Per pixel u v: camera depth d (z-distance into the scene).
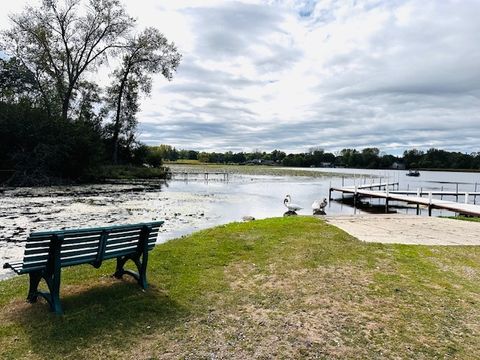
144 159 55.56
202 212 19.19
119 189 31.56
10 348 3.96
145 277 5.86
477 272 7.29
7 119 31.88
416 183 56.31
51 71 37.62
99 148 38.62
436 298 5.80
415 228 12.23
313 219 13.16
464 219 14.88
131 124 49.97
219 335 4.45
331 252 8.40
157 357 3.91
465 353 4.17
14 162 32.94
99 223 14.56
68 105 40.84
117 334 4.36
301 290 6.06
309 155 156.12
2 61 39.38
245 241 9.24
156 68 44.66
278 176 66.81
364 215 15.59
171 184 40.47
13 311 4.82
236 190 35.91
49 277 4.79
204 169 85.44
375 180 62.75
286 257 7.94
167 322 4.74
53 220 15.01
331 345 4.27
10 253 9.74
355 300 5.67
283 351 4.10
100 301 5.22
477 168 120.25
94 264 5.23
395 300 5.69
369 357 4.03
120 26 39.44
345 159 151.38
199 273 6.76
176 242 9.06
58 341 4.13
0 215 16.06
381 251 8.62
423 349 4.23
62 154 34.53
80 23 37.78
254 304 5.45
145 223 5.73
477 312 5.31
